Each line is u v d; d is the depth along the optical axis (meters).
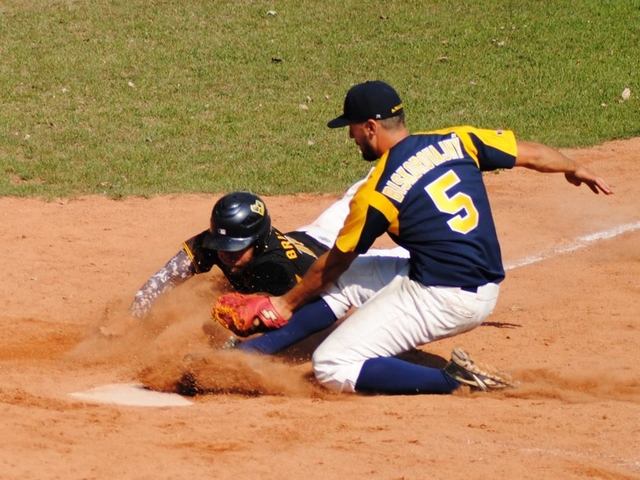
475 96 50.12
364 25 59.06
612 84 51.59
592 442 16.67
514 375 20.61
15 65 53.06
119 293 27.20
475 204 19.25
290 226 33.50
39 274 28.78
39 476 14.27
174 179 39.31
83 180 39.06
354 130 19.50
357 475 14.88
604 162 41.91
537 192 38.03
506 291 27.34
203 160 41.66
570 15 60.34
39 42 56.34
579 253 30.97
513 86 51.44
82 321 25.16
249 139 44.34
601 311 25.44
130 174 39.81
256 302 19.44
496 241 19.55
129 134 44.62
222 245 20.67
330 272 18.95
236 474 14.73
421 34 57.88
